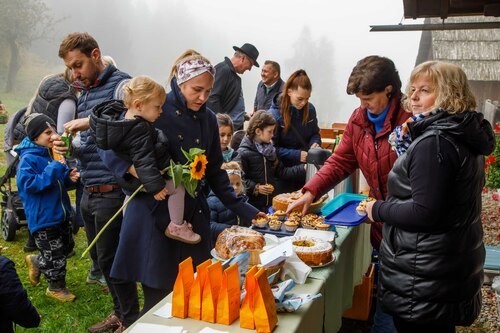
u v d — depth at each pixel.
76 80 2.95
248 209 2.77
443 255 1.98
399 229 2.07
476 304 2.12
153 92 2.19
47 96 4.03
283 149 4.27
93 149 2.94
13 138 4.62
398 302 2.09
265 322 1.71
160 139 2.28
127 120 2.16
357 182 3.65
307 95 4.23
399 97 2.58
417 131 1.97
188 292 1.84
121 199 2.97
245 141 3.95
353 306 3.37
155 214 2.33
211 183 2.70
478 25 7.12
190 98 2.33
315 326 2.06
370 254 3.71
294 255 2.20
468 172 1.90
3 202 5.09
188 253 2.44
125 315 2.93
